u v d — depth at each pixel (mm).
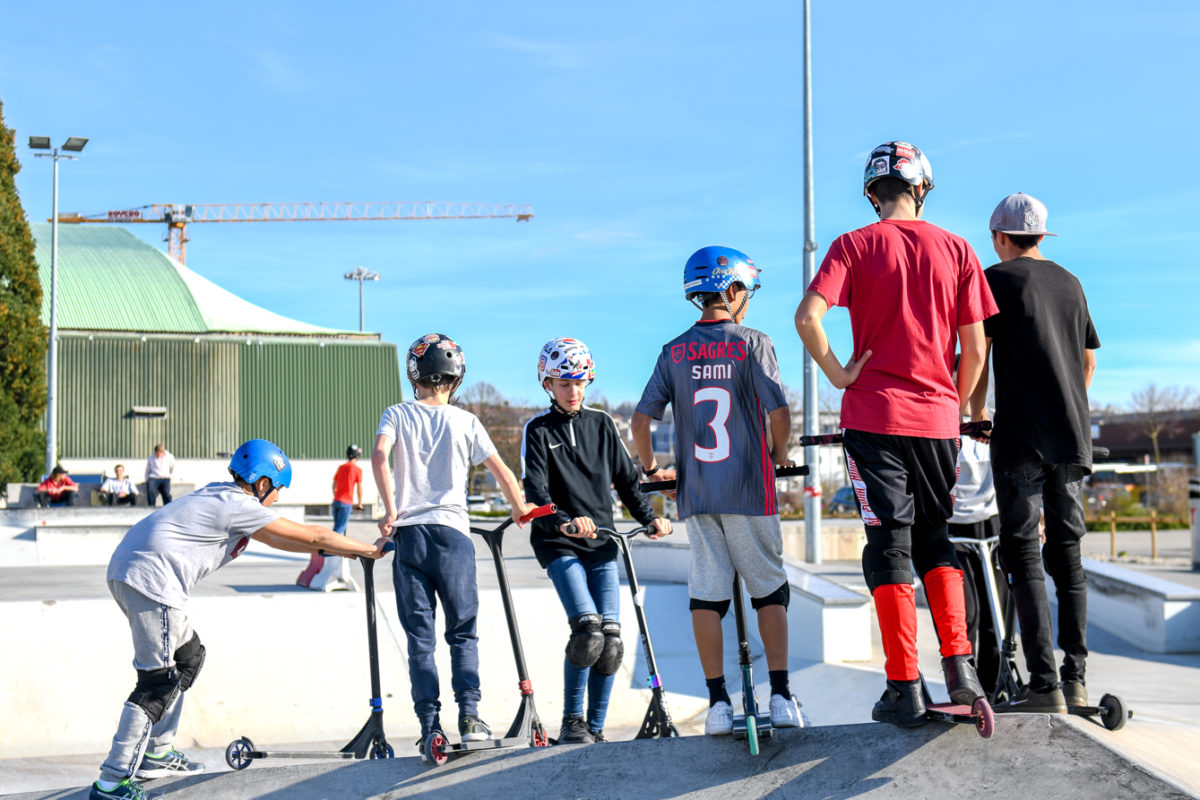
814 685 8039
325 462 40562
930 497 3623
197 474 39281
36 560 17641
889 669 3629
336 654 8094
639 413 4238
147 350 40062
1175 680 7992
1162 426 58438
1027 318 3928
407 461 4523
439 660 8273
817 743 3740
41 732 7227
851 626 8492
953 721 3521
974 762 3523
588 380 4957
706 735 3893
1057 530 4020
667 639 9344
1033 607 3852
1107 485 42094
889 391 3621
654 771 3779
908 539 3635
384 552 4539
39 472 30203
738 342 4105
